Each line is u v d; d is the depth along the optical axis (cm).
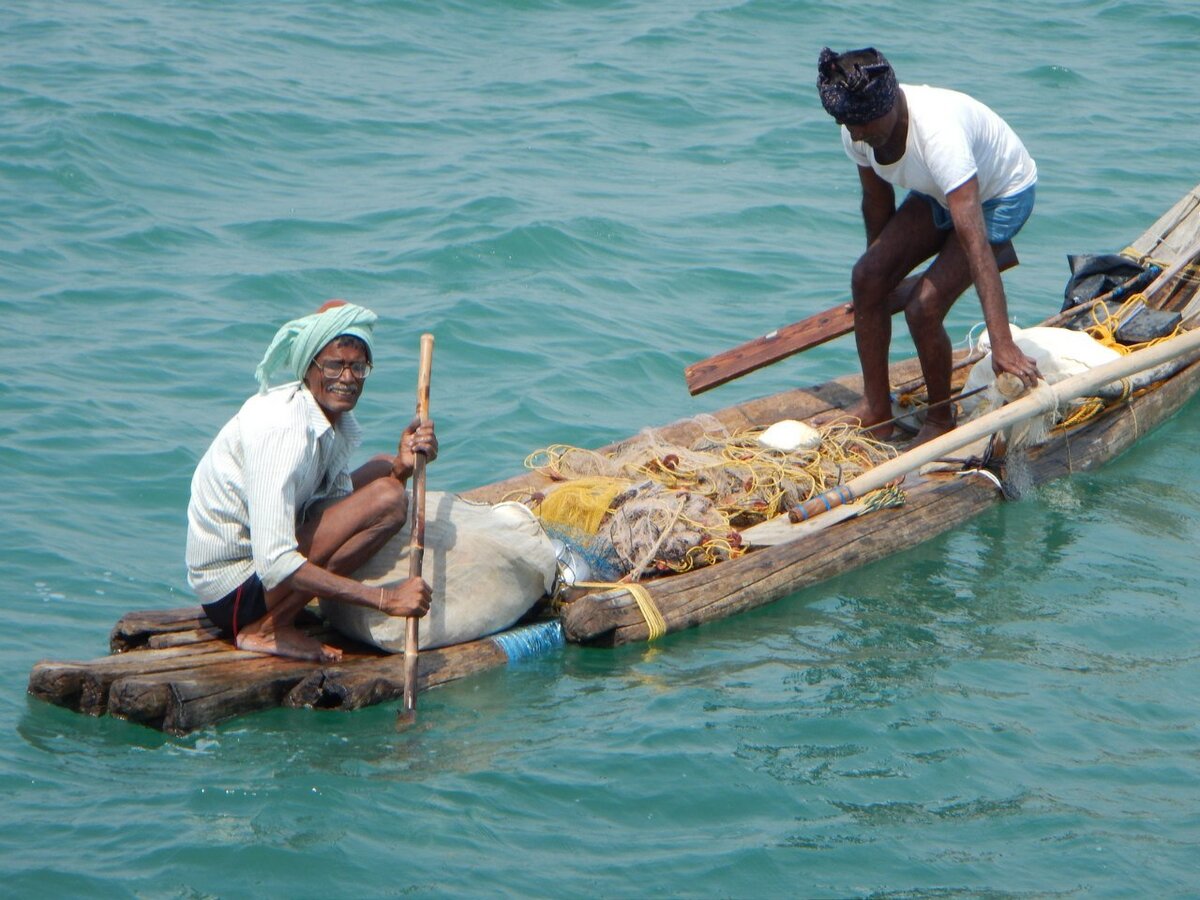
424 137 4138
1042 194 3741
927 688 1723
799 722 1648
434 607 1764
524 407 2636
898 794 1523
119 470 2362
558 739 1609
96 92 4238
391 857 1398
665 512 1970
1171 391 2517
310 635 1794
